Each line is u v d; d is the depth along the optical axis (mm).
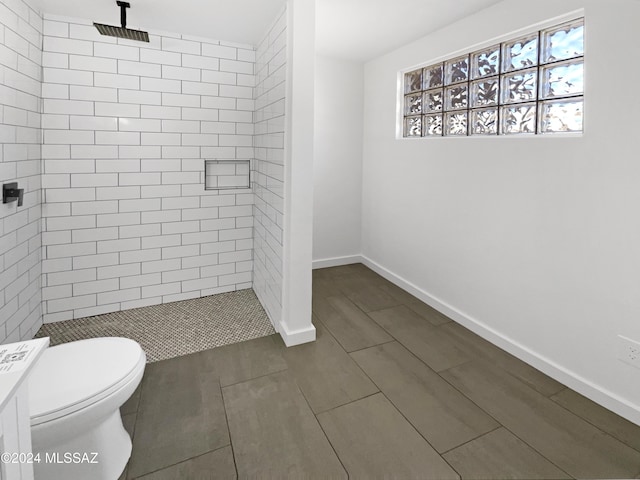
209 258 3195
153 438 1627
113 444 1443
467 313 2723
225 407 1838
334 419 1762
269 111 2686
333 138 3906
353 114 3959
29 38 2275
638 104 1634
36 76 2395
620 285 1757
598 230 1830
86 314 2803
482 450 1581
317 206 3965
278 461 1515
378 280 3727
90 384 1314
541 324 2160
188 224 3066
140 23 2621
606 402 1838
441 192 2906
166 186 2938
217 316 2861
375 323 2787
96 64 2604
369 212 4043
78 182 2650
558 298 2051
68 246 2680
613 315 1796
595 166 1820
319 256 4082
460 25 2625
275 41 2492
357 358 2303
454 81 2830
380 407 1852
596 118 1800
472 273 2650
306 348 2416
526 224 2209
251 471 1465
